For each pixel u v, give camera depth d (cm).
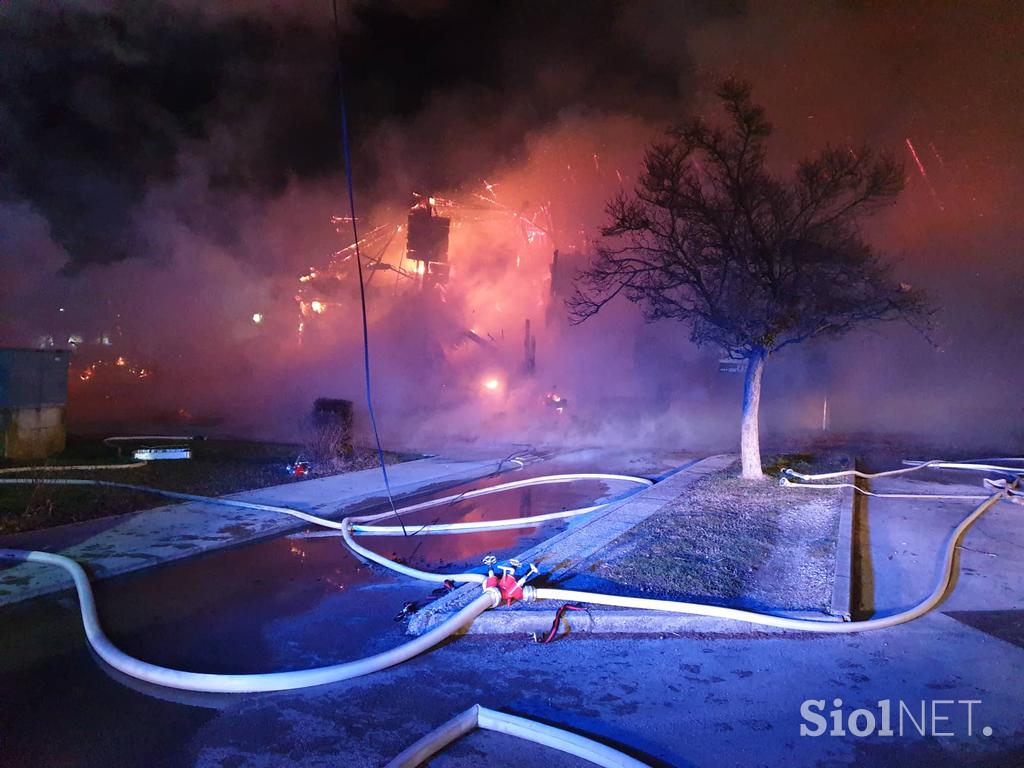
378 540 843
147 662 477
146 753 366
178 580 670
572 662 481
